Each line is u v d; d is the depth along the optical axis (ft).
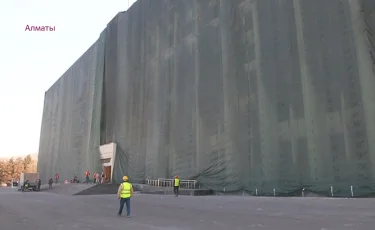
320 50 68.74
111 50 158.92
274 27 79.71
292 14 76.23
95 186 117.08
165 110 113.70
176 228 30.73
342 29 65.62
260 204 53.01
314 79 68.85
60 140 199.93
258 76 81.25
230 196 76.89
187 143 100.99
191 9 108.47
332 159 63.52
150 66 126.62
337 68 65.21
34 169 461.37
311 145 67.36
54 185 151.12
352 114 61.52
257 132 79.51
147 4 134.92
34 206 61.52
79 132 175.94
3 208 58.18
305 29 72.43
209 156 91.97
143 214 43.45
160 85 118.42
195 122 98.99
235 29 90.43
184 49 108.78
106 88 158.51
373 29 61.41
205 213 42.75
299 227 29.35
